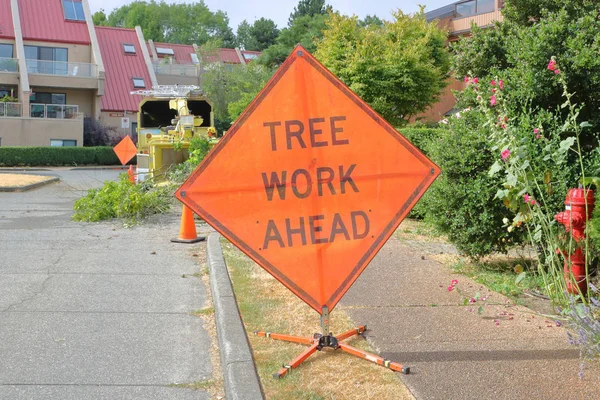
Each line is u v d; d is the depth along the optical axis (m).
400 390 4.38
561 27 7.54
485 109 6.66
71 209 15.76
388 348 5.16
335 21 23.98
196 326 6.27
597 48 7.27
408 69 22.55
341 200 5.18
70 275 8.30
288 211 5.13
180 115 19.33
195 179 5.03
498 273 7.84
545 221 6.59
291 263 5.11
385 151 5.21
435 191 7.95
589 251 6.21
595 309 5.52
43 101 45.94
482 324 5.77
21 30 44.88
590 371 4.61
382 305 6.45
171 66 52.09
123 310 6.75
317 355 5.09
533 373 4.59
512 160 6.13
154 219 13.58
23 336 5.86
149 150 18.77
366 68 22.48
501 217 7.56
